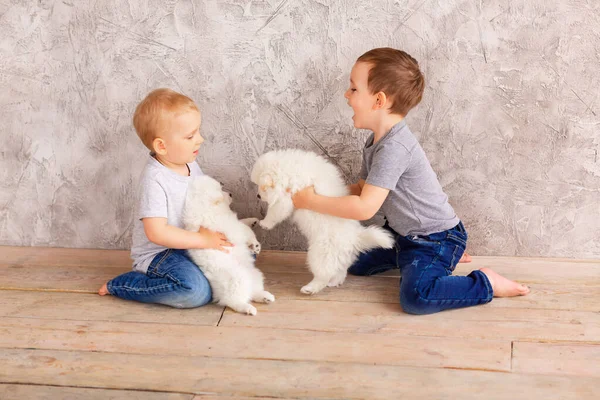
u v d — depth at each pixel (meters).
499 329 1.64
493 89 1.97
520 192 2.07
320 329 1.66
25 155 2.19
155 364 1.50
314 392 1.38
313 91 2.02
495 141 2.02
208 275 1.80
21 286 1.96
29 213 2.26
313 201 1.80
